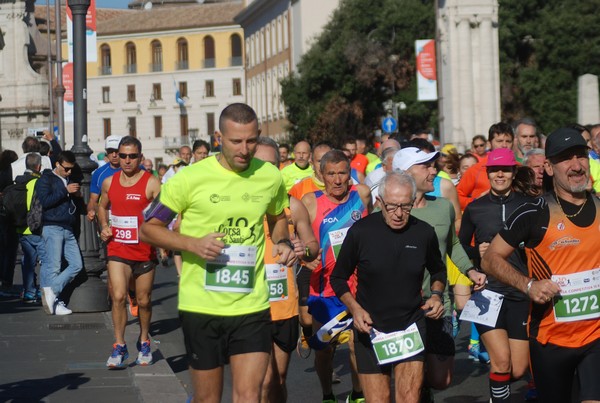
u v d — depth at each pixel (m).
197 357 7.03
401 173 7.68
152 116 118.00
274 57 88.88
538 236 6.98
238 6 116.69
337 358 12.84
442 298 7.91
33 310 16.64
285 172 16.94
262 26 93.94
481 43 60.28
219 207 6.96
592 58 64.31
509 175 9.69
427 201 9.13
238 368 7.00
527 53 66.00
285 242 7.39
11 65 93.19
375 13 64.62
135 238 11.57
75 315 15.95
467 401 10.36
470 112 60.12
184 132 116.94
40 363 11.81
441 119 45.88
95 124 120.12
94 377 10.98
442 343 8.37
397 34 63.31
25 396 10.02
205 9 117.62
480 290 9.05
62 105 43.53
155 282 22.19
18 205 17.83
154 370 11.38
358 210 9.84
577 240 6.93
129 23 118.88
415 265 7.66
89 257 16.38
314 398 10.52
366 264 7.68
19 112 92.50
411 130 64.50
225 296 6.97
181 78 116.50
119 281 11.50
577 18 64.25
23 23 93.12
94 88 120.06
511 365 9.03
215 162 7.02
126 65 118.81
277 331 8.72
